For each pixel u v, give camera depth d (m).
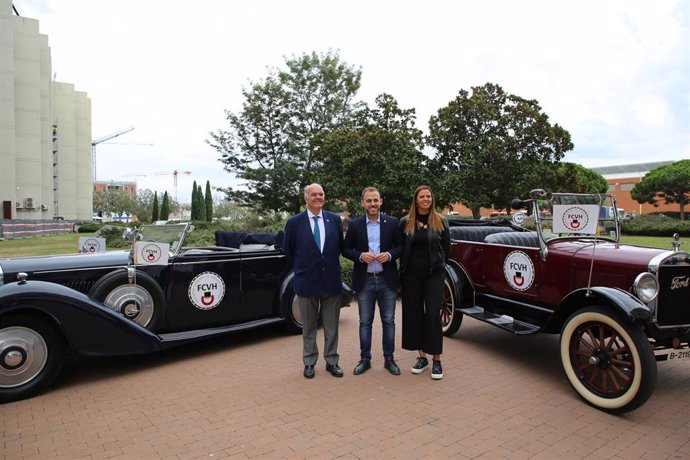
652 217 25.73
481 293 5.48
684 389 4.03
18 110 37.97
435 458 2.88
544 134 12.12
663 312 3.73
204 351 5.16
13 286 3.81
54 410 3.61
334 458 2.88
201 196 34.94
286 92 18.50
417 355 5.01
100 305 4.18
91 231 34.53
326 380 4.24
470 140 12.25
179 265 4.96
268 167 19.19
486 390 4.00
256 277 5.55
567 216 4.32
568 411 3.58
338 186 11.56
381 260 4.25
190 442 3.08
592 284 4.11
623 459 2.88
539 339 5.66
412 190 11.09
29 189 38.50
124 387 4.09
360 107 19.31
